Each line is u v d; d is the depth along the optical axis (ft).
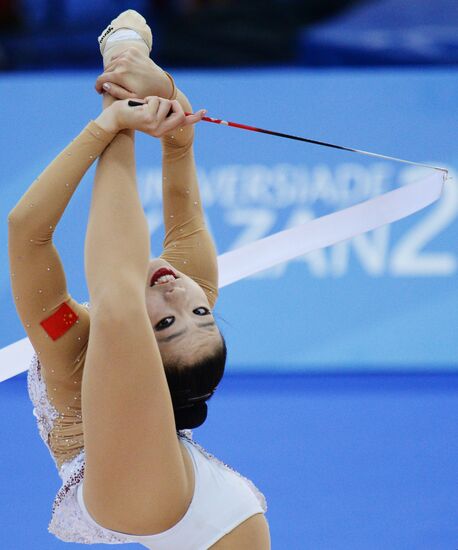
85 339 22.08
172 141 24.36
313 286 48.83
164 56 58.75
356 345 48.91
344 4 58.03
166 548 21.45
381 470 40.01
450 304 48.91
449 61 57.41
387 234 48.85
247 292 48.75
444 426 44.19
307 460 40.81
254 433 43.24
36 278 21.18
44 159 49.14
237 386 47.80
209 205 48.60
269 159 49.01
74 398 22.43
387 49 57.98
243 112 49.32
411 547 34.12
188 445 22.22
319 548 33.91
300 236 27.20
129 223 20.52
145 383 19.51
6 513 36.60
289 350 48.73
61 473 22.47
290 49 58.65
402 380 48.39
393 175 49.11
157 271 22.29
